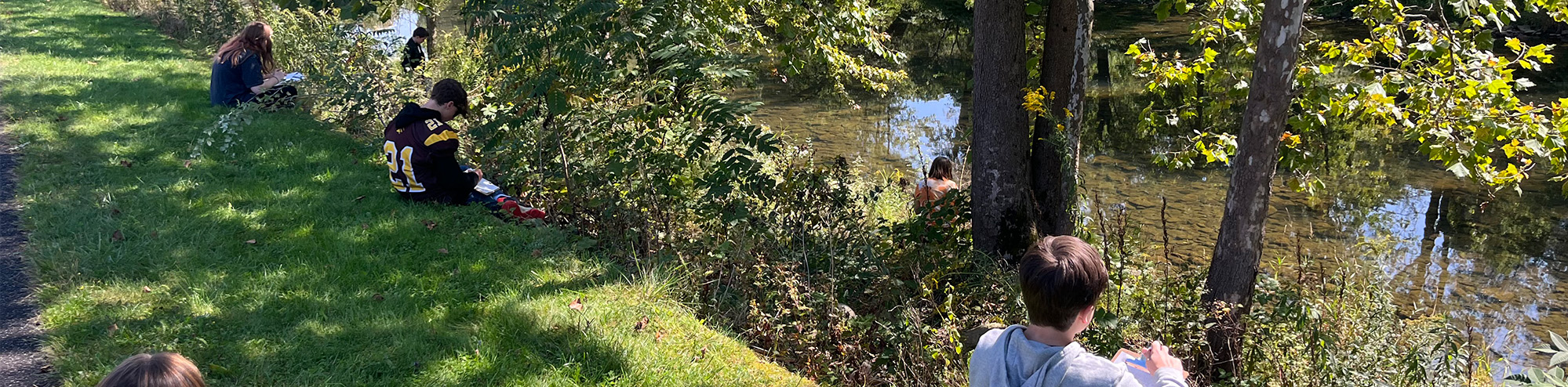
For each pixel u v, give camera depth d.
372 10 7.63
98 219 5.65
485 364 4.20
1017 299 5.82
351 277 5.10
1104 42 30.52
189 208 6.07
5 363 3.88
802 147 7.83
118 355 4.00
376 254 5.52
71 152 7.18
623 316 4.88
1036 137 7.42
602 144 6.82
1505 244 10.52
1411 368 5.44
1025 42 7.10
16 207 5.84
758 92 21.19
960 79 24.23
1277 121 5.62
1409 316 8.50
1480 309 8.71
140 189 6.38
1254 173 5.71
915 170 14.19
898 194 10.93
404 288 5.02
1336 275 7.94
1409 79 7.14
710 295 5.77
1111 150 15.72
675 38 6.77
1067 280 1.96
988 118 7.18
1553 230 11.00
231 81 9.07
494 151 7.11
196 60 12.14
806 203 6.62
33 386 3.74
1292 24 5.42
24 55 11.32
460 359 4.23
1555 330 8.23
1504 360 7.59
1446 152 6.72
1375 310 6.11
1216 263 6.00
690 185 6.75
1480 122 6.59
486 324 4.63
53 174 6.56
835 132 17.16
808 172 6.96
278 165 7.23
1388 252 10.21
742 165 6.11
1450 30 7.11
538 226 6.17
